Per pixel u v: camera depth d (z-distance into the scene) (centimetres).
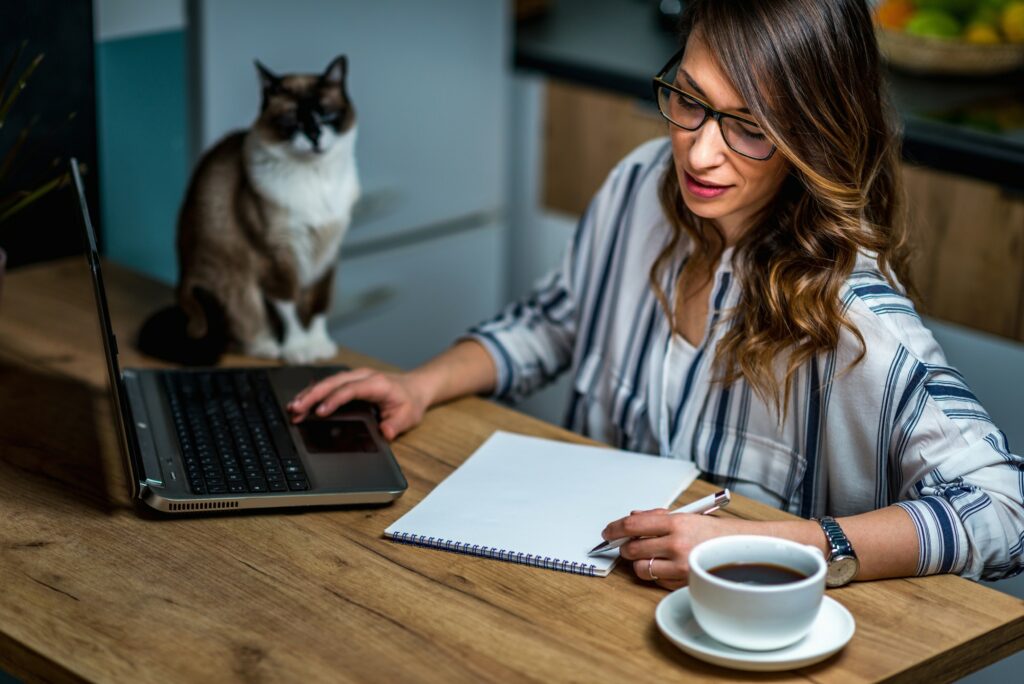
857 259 130
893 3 251
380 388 138
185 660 98
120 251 197
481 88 248
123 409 118
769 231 134
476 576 111
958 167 213
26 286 174
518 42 270
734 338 135
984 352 221
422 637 101
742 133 124
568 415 159
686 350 142
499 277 270
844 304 126
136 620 103
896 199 138
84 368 151
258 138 147
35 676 100
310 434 134
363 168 230
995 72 246
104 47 185
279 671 97
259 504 120
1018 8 244
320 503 121
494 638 102
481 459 133
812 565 98
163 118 197
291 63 209
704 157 124
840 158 127
